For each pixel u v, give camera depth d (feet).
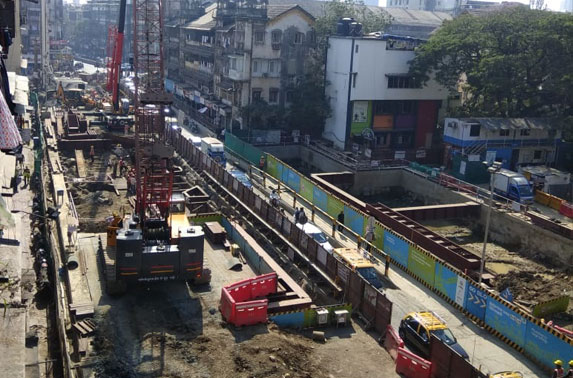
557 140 214.07
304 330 100.27
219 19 284.00
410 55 237.45
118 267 101.91
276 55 252.21
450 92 243.40
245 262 123.44
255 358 86.28
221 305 100.01
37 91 326.03
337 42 238.68
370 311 102.53
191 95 313.12
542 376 92.43
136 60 119.85
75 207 151.33
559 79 195.42
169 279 105.60
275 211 143.74
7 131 39.22
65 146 208.95
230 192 173.78
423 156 229.25
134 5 118.73
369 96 236.02
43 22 402.72
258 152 209.87
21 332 46.70
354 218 149.28
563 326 112.37
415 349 94.22
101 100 295.69
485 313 106.01
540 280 134.82
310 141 248.11
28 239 111.86
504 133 207.10
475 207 172.35
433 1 604.08
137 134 119.85
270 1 324.39
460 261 128.47
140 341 89.92
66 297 102.32
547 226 150.20
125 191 172.04
